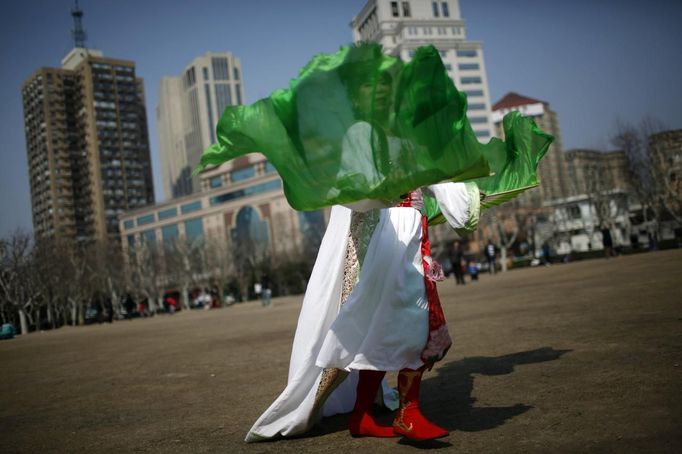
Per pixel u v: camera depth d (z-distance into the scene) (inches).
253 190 3265.3
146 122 4901.6
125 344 527.8
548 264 1556.3
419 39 3934.5
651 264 655.1
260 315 856.3
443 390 157.8
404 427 111.7
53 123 4500.5
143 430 150.3
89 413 185.2
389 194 102.9
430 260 118.6
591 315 274.8
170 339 527.8
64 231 4429.1
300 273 2551.7
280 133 104.3
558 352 189.8
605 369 154.0
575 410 119.7
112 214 4461.1
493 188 151.2
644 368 148.5
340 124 99.5
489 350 215.6
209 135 6378.0
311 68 97.7
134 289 2298.2
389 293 113.3
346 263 127.0
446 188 121.7
